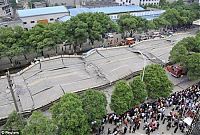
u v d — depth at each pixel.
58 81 53.88
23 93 49.62
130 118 42.75
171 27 101.62
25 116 44.72
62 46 80.50
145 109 45.34
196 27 106.12
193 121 40.50
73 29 73.56
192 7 112.44
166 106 47.34
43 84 52.50
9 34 65.69
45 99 48.25
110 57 66.00
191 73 55.16
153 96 46.59
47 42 66.69
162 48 73.56
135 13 109.19
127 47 73.38
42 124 32.38
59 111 35.75
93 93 38.97
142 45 75.38
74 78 55.56
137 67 61.31
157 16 106.88
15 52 63.66
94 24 75.19
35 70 57.81
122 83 42.31
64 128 34.72
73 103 35.69
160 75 46.72
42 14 96.88
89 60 64.19
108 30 80.19
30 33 68.19
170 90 47.47
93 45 82.88
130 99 41.69
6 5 107.94
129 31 88.88
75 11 106.81
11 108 45.56
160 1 132.12
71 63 62.19
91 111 37.47
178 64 62.94
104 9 109.44
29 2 126.88
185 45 61.16
